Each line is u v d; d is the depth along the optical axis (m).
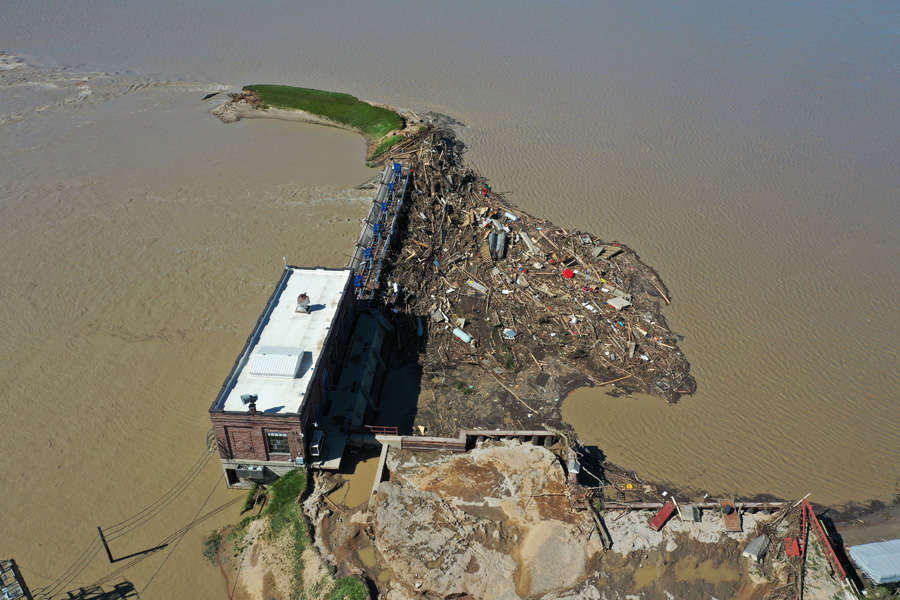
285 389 27.97
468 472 28.45
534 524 26.38
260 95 66.56
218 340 37.62
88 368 35.41
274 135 61.62
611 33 89.81
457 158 56.59
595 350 37.75
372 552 25.56
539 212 50.12
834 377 36.91
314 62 77.44
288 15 93.19
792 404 35.06
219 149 58.72
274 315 32.09
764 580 25.73
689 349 38.38
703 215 50.97
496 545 25.61
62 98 67.56
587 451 31.59
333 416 30.53
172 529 27.50
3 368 35.12
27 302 39.72
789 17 98.69
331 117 63.53
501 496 27.45
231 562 26.27
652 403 34.78
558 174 55.47
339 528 26.31
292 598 24.53
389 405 33.81
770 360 37.88
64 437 31.48
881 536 28.23
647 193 53.53
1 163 54.91
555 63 79.06
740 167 58.06
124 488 29.17
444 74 74.94
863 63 81.88
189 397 33.97
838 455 32.25
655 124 65.12
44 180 52.69
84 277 42.03
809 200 53.59
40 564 26.08
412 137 57.34
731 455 32.00
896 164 59.28
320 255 44.84
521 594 24.39
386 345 37.47
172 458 30.67
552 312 40.16
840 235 49.41
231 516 28.06
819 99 71.69
